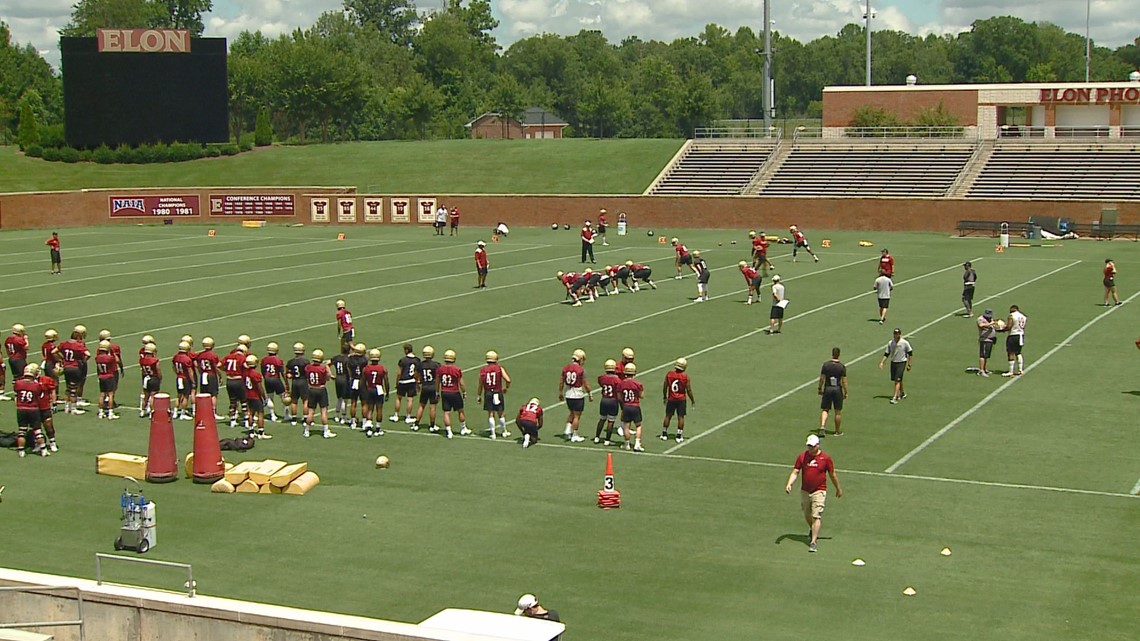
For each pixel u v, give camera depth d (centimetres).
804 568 1844
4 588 1606
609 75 18550
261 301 4384
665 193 7625
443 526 2062
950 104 8006
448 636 1402
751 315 4034
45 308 4278
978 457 2416
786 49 19300
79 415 2869
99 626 1589
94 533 2058
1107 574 1806
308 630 1479
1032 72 14112
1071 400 2859
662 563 1873
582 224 7450
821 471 1916
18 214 7394
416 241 6562
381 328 3831
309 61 10419
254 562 1903
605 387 2544
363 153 8769
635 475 2344
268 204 7688
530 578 1816
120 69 8144
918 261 5469
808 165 7619
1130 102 7525
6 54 12900
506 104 13575
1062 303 4203
